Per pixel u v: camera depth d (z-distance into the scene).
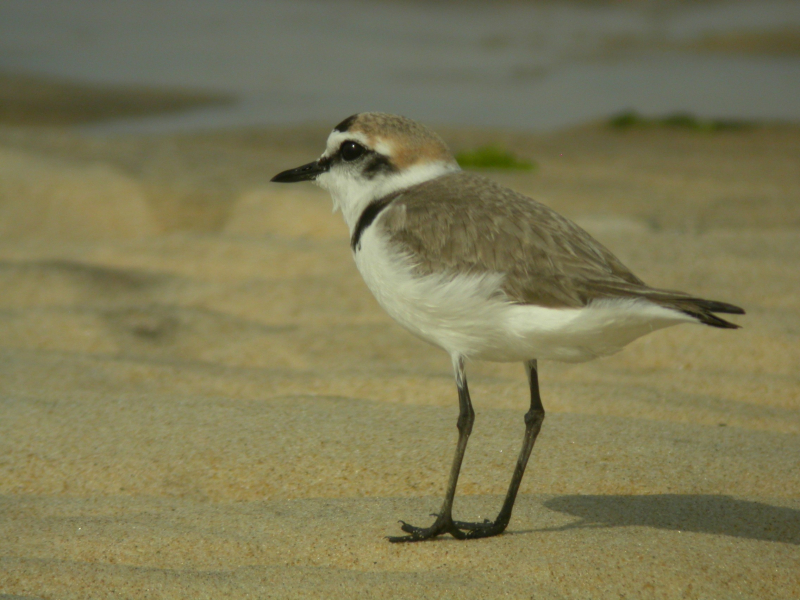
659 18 42.75
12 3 44.00
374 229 6.70
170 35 39.12
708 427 8.50
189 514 6.97
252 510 7.04
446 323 6.35
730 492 7.31
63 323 11.63
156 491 7.50
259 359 10.79
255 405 9.02
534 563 6.20
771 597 5.87
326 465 7.75
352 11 45.25
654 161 21.86
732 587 5.94
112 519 6.88
